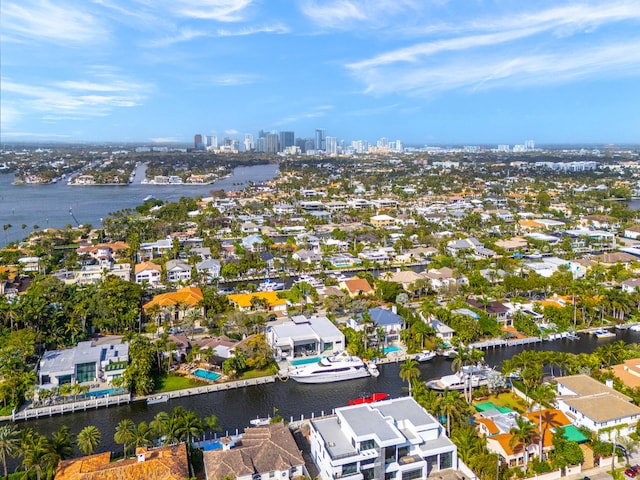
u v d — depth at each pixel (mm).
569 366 144500
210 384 146875
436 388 141875
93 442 105500
